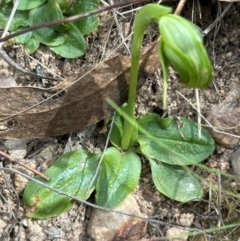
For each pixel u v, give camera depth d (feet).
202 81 0.26
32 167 0.37
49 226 0.36
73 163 0.37
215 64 0.40
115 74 0.36
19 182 0.36
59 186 0.36
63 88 0.36
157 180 0.37
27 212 0.36
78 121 0.37
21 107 0.36
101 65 0.36
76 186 0.36
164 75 0.26
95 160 0.37
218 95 0.40
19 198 0.36
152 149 0.38
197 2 0.40
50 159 0.38
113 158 0.37
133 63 0.32
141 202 0.38
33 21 0.38
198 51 0.25
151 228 0.37
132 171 0.37
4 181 0.36
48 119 0.36
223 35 0.40
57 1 0.38
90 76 0.36
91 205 0.35
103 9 0.30
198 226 0.38
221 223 0.37
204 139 0.38
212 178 0.38
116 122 0.38
